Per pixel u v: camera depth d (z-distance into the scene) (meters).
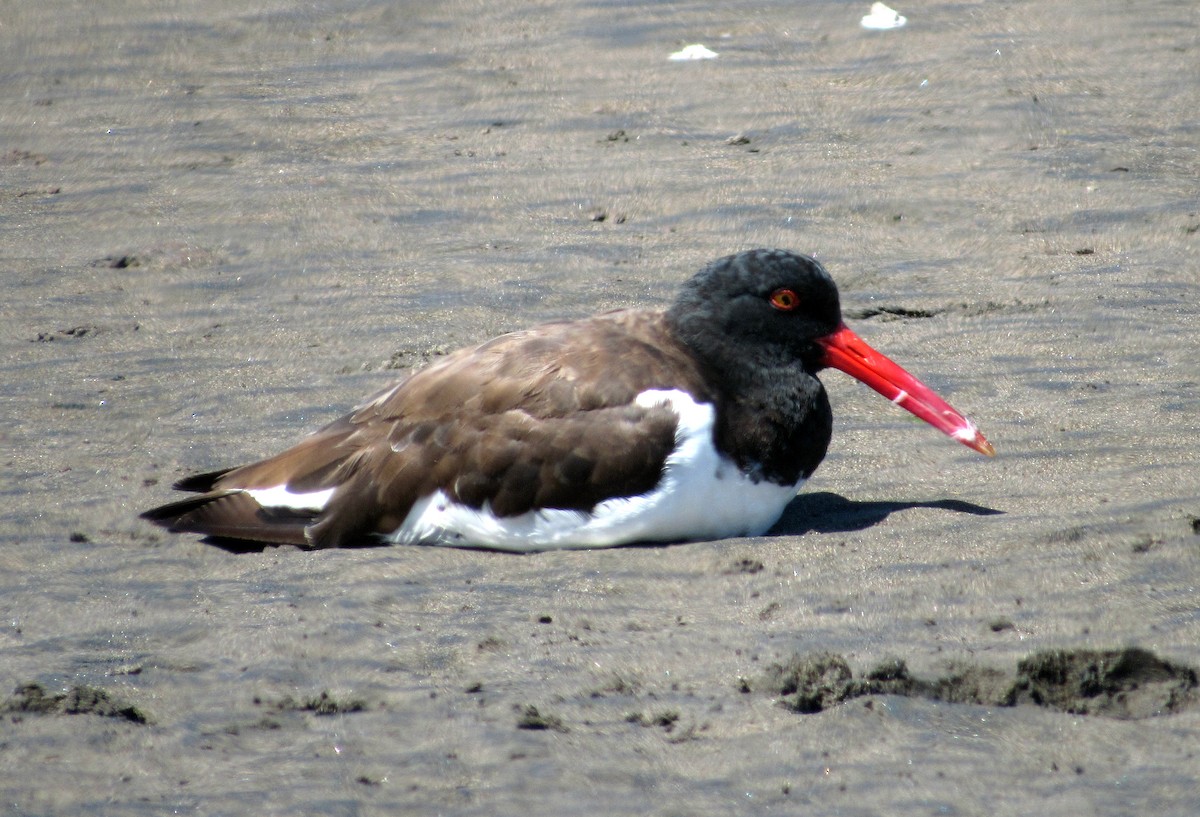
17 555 10.96
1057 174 19.34
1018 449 12.60
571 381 10.88
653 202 18.95
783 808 7.92
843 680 8.90
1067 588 9.95
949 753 8.38
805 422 11.09
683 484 10.73
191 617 9.91
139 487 12.17
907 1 26.39
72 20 26.45
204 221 18.58
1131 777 8.13
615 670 9.16
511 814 7.88
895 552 10.59
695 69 23.52
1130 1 26.08
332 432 11.43
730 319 11.14
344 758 8.36
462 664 9.27
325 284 16.77
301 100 22.88
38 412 13.76
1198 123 21.03
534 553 10.89
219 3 27.23
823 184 19.28
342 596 10.14
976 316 15.73
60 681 9.08
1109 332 15.14
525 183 19.61
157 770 8.27
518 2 26.73
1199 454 12.23
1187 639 9.25
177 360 14.93
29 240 18.11
